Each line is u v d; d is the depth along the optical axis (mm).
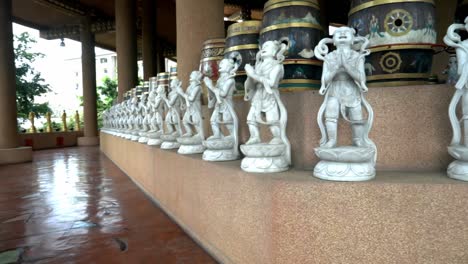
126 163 8664
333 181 2387
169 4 18453
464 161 2338
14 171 9766
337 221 2328
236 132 3797
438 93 2779
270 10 4125
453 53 3744
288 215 2410
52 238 4031
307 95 3125
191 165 3967
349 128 2975
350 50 2680
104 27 19469
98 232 4238
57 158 13016
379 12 3373
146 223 4605
